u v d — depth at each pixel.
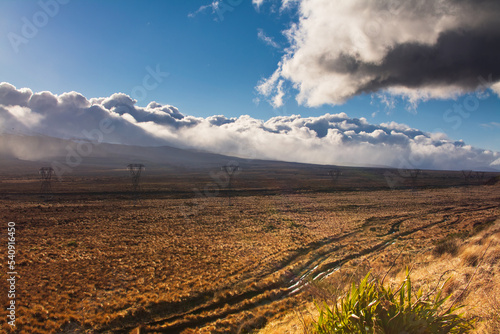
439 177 181.62
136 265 25.00
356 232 41.53
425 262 14.31
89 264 25.05
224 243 34.09
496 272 6.77
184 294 18.81
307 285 17.36
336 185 125.62
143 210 61.44
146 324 15.59
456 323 3.11
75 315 15.61
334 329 3.17
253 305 17.48
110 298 18.11
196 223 47.50
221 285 20.64
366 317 3.03
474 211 58.12
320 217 54.81
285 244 33.97
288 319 12.83
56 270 23.06
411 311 3.04
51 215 53.00
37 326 14.30
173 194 92.25
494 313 4.33
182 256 28.12
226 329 14.52
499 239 10.70
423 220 49.97
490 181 129.12
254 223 48.25
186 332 14.50
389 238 37.06
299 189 110.38
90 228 42.28
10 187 102.81
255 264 25.84
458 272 7.69
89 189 100.12
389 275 12.21
